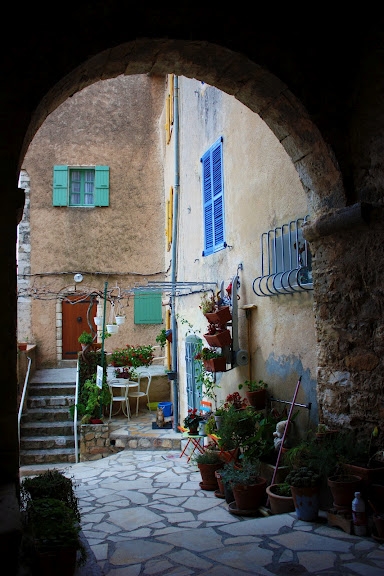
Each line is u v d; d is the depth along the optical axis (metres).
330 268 4.56
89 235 13.95
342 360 4.46
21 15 3.68
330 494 4.34
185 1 4.06
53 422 10.18
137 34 3.95
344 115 4.41
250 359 6.50
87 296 13.81
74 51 3.80
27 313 13.63
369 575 3.14
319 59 4.39
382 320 4.07
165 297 13.12
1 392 3.45
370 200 4.17
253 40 4.22
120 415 11.74
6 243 3.51
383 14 4.05
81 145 14.13
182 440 9.34
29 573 2.64
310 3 4.38
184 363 10.21
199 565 3.53
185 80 10.48
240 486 4.95
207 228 8.60
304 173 4.80
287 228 5.58
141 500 5.90
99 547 4.14
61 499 4.05
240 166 6.96
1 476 3.41
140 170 14.28
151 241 14.14
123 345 13.87
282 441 5.03
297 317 5.34
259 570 3.33
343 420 4.43
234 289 6.66
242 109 6.90
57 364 13.62
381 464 3.98
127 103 14.41
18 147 3.61
